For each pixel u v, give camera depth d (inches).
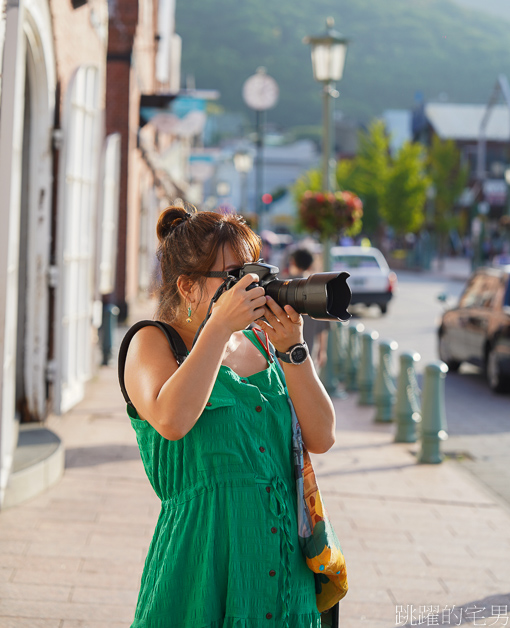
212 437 74.9
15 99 173.9
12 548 168.6
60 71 271.3
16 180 186.4
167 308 78.9
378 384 332.8
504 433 326.3
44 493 205.9
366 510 213.2
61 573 157.8
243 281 71.8
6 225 172.6
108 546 172.7
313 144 3538.4
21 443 221.9
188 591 74.9
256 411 77.0
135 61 588.1
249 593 74.0
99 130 321.7
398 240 2295.8
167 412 70.1
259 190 1156.5
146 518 191.5
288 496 77.9
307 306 69.9
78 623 137.9
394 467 260.7
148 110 635.5
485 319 428.8
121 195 579.5
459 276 1519.4
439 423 267.6
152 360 74.9
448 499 226.8
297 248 315.3
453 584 164.4
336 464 261.7
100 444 259.6
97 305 345.7
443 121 2600.9
